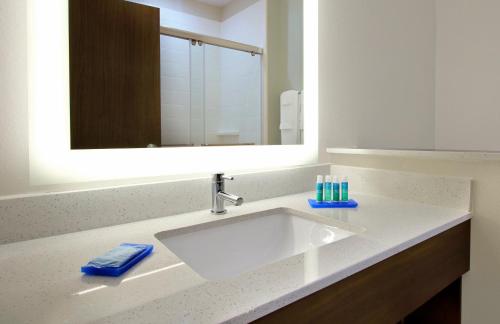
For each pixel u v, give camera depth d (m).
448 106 1.80
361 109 1.49
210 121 1.06
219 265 0.88
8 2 0.71
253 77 1.16
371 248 0.67
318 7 1.32
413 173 1.09
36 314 0.43
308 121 1.30
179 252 0.81
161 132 0.96
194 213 0.95
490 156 0.88
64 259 0.62
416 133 1.75
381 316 0.66
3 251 0.66
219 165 1.08
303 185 1.25
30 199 0.72
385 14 1.58
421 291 0.77
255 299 0.47
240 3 1.12
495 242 0.90
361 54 1.48
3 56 0.71
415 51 1.73
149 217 0.88
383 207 1.02
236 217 0.92
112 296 0.48
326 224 0.90
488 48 1.65
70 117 0.80
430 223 0.84
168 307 0.45
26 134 0.74
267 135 1.20
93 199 0.80
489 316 0.92
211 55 1.07
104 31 0.85
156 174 0.95
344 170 1.30
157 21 0.96
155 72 0.95
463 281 0.97
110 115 0.86
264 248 0.98
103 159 0.85
